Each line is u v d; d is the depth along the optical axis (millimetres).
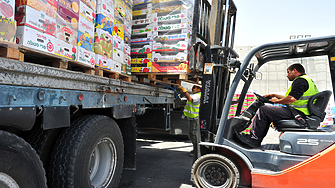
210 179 2982
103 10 2533
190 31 3479
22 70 1424
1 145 1328
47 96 1689
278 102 2857
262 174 2656
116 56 2859
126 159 3150
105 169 2607
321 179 2457
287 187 2570
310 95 2762
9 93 1385
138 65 3688
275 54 3330
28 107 1520
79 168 2068
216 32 3244
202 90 3283
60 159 2025
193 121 4340
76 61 2094
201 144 3088
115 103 2695
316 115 2732
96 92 2326
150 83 4164
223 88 3498
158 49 3482
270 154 2734
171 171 3861
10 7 1467
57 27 1883
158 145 6012
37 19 1680
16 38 1578
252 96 6633
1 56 1446
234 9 3867
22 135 2029
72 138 2098
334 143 2480
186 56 3307
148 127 5781
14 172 1396
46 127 1694
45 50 1741
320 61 13945
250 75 3436
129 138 3141
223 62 3363
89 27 2334
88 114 2617
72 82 1940
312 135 2566
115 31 2854
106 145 2596
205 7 4156
